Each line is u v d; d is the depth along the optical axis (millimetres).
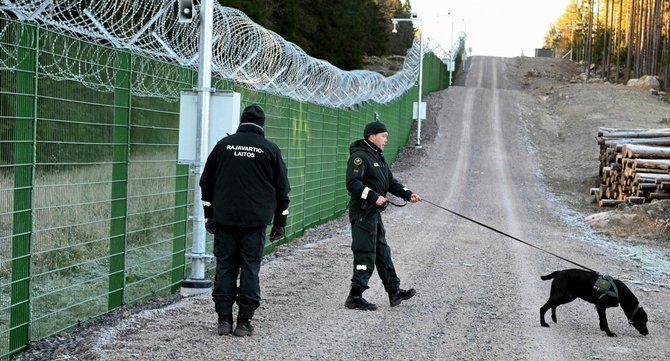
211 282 9484
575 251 15656
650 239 18656
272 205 7164
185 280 9391
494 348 7199
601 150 30219
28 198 6379
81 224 7406
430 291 10141
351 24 72000
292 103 14945
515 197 28453
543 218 22875
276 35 13531
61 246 7148
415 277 11289
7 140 6090
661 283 12133
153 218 9102
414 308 8938
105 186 7844
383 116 33188
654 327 8586
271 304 8781
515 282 11172
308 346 6926
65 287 7074
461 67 93688
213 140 9312
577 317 8875
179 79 9680
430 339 7445
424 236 16656
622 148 25266
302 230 16250
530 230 19516
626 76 76938
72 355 6316
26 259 6418
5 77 6035
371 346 7070
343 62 69625
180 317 7852
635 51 83375
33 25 6344
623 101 57812
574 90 64938
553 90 68000
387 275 8922
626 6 91312
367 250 8625
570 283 8133
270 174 7145
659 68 76375
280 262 12258
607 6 88938
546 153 43000
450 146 43344
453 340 7445
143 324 7449
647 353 7301
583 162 39406
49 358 6270
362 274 8633
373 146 8719
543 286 10922
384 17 101500
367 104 25922
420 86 42062
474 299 9711
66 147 7125
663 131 29062
